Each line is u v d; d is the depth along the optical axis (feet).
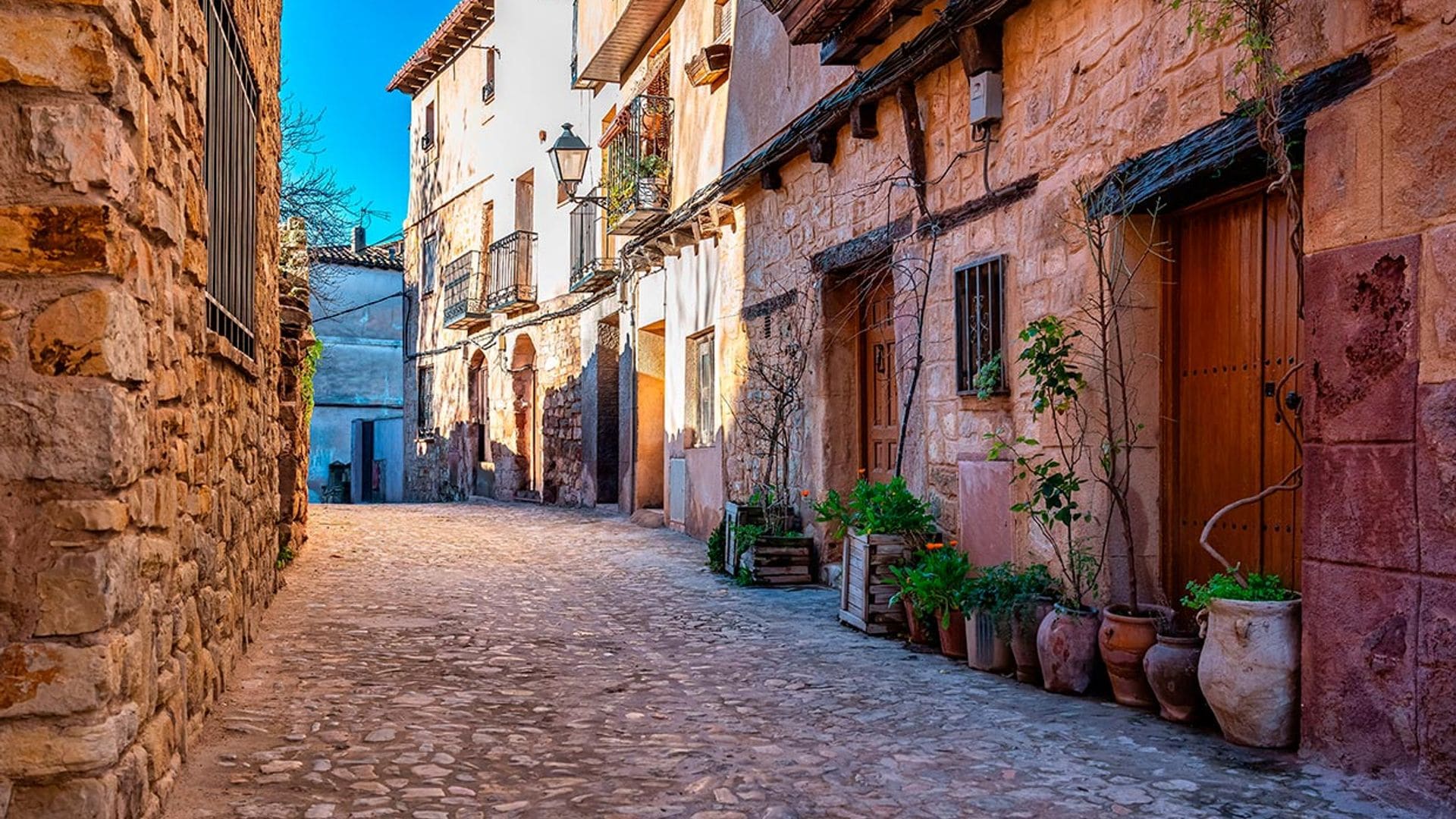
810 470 28.30
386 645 18.65
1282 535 13.88
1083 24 16.79
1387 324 10.88
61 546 7.89
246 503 17.37
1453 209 10.15
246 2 17.12
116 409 8.05
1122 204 15.47
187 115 11.28
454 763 12.05
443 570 30.01
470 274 67.56
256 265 18.85
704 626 21.68
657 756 12.55
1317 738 11.76
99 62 8.03
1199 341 15.56
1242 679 12.35
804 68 28.40
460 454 71.77
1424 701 10.39
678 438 42.24
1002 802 10.94
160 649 9.86
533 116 61.11
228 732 12.84
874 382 26.89
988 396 18.89
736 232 34.14
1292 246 12.66
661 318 43.96
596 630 21.06
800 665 17.81
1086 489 16.29
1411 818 10.12
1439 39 10.34
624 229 44.04
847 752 12.72
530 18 61.46
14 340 7.89
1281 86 12.26
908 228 22.89
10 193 7.91
